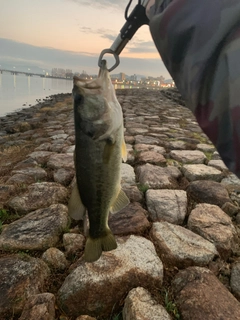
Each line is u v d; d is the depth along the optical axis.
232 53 0.23
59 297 0.57
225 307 0.52
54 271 0.65
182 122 2.72
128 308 0.53
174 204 0.91
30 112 4.19
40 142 1.82
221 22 0.24
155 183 1.07
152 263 0.63
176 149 1.63
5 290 0.56
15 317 0.53
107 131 0.41
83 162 0.42
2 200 0.94
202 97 0.25
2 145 1.85
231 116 0.23
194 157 1.42
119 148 0.44
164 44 0.29
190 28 0.26
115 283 0.57
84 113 0.41
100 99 0.41
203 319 0.50
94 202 0.44
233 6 0.24
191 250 0.68
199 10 0.26
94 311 0.55
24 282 0.58
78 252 0.70
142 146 1.60
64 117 3.18
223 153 0.25
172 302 0.56
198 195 0.99
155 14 0.31
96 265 0.61
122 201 0.47
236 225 0.84
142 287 0.58
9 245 0.72
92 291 0.56
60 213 0.84
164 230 0.76
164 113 3.32
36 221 0.81
